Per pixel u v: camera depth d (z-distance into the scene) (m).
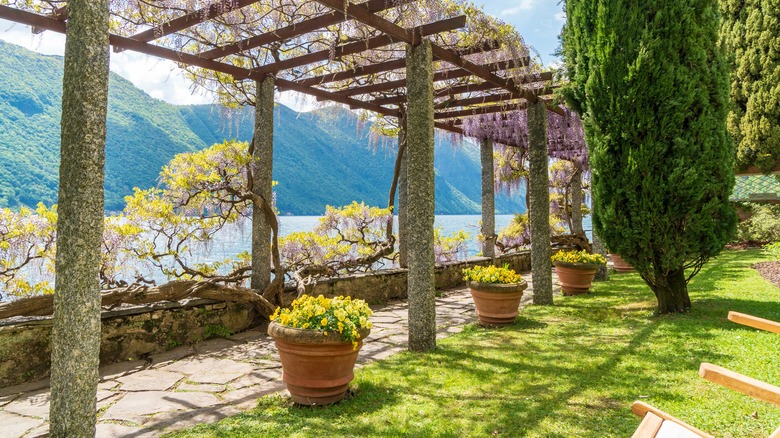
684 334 4.42
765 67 10.12
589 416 2.71
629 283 8.40
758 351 3.75
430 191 4.33
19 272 4.70
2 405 3.12
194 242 5.78
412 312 4.30
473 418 2.72
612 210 5.37
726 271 8.89
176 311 4.64
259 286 5.45
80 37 1.94
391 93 6.95
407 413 2.81
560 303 6.65
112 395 3.23
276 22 4.41
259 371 3.78
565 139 9.31
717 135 5.14
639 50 5.07
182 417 2.81
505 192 12.00
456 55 5.03
